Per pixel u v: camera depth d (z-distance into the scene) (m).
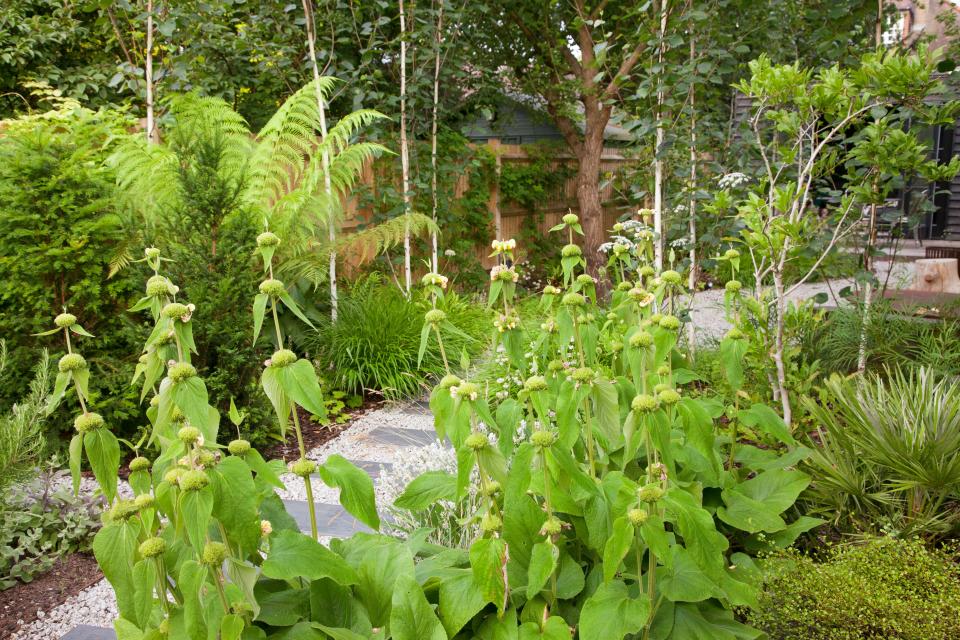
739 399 3.08
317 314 5.37
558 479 1.52
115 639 2.36
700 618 1.64
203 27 5.66
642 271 2.17
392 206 6.65
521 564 1.54
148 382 1.49
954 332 4.14
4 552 2.75
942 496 2.29
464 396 1.50
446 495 1.74
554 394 1.84
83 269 3.77
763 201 3.12
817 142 4.12
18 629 2.44
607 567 1.32
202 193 3.86
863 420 2.48
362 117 5.79
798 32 5.20
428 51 6.44
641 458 2.08
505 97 9.80
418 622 1.40
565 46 9.49
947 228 8.28
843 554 1.97
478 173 8.43
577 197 11.24
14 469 2.86
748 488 2.22
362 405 4.99
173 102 5.20
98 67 7.50
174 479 1.24
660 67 4.42
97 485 3.53
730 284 2.24
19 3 7.23
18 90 7.28
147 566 1.20
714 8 4.43
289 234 5.18
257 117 7.16
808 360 4.07
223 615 1.23
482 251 8.92
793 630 1.82
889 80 2.93
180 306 1.35
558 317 1.82
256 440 4.01
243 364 3.89
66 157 3.87
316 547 1.39
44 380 3.11
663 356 1.70
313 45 5.84
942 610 1.69
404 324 5.39
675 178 4.86
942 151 8.20
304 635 1.40
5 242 3.69
